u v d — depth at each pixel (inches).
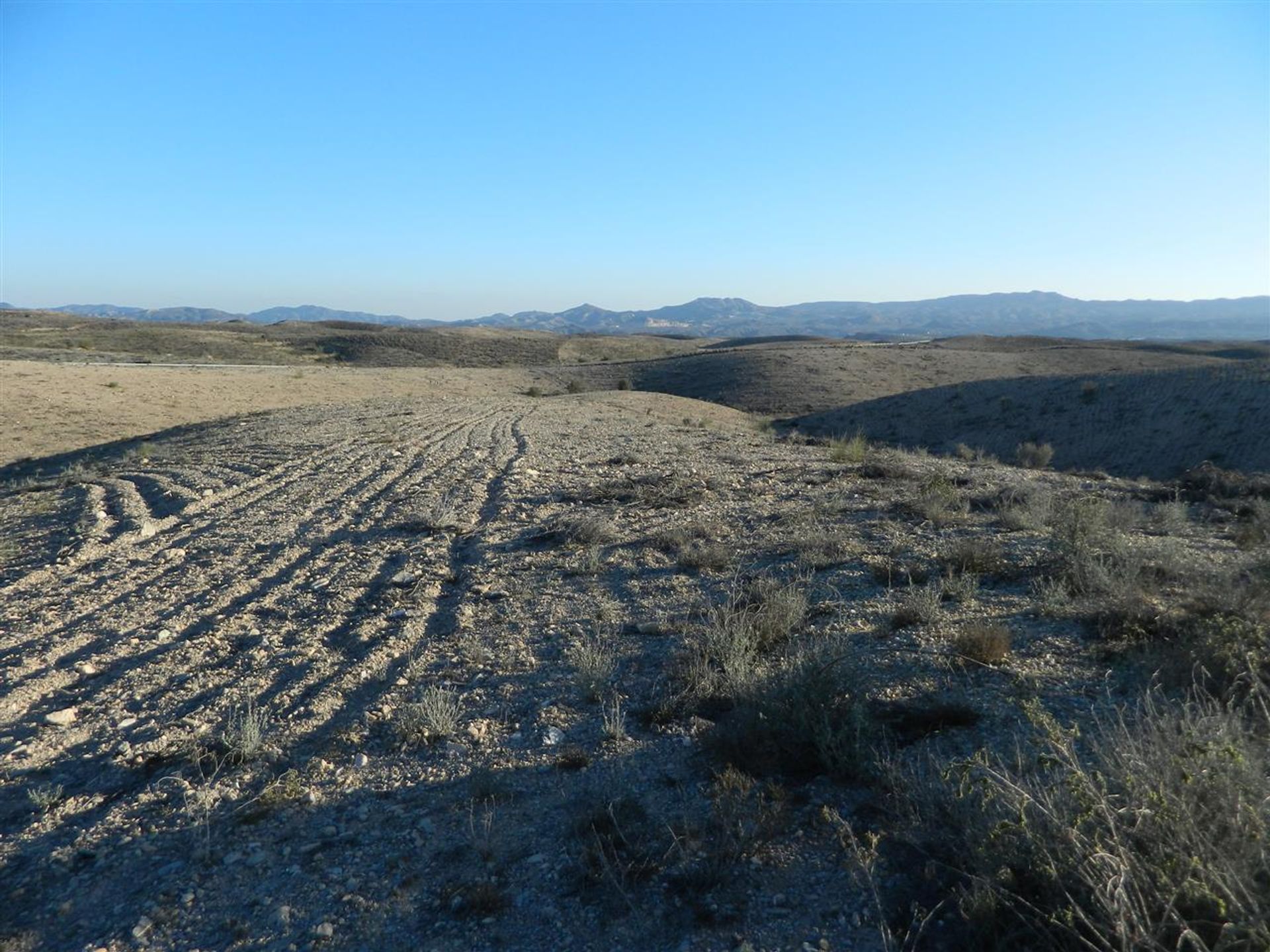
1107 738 140.9
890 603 257.3
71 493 605.0
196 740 197.2
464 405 1379.2
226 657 255.8
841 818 145.6
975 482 496.7
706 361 3759.8
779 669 195.3
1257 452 1521.9
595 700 205.3
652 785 162.4
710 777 163.2
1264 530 331.3
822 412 2667.3
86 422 1401.3
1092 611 233.5
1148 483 532.4
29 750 197.0
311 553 391.5
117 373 1908.2
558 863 140.3
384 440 819.4
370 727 199.0
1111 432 1840.6
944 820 136.4
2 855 154.7
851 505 420.8
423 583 325.4
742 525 390.9
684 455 669.9
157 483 617.3
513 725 195.8
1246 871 102.7
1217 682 170.9
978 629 212.4
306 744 193.2
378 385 2303.2
